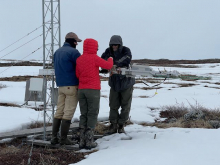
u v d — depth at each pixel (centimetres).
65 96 600
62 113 601
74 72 586
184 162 457
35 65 4556
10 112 996
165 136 636
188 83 2358
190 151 517
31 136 696
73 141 618
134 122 891
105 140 643
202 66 5556
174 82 2430
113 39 634
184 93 1659
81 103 584
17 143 675
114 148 562
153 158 479
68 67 578
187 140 595
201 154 498
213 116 918
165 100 1360
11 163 488
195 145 555
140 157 486
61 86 587
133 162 465
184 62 7312
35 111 1041
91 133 579
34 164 490
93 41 570
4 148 618
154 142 585
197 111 918
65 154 541
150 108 1155
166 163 454
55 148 607
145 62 7331
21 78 2602
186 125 818
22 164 484
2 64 4512
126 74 622
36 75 2994
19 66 4234
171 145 559
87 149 579
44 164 484
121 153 521
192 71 3991
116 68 625
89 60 566
